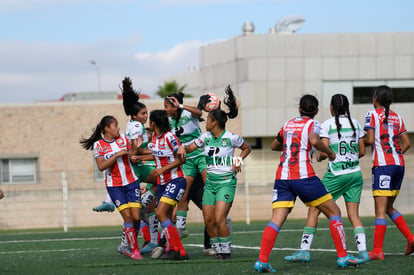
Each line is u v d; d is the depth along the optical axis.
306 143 24.20
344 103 27.33
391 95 28.78
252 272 24.08
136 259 29.41
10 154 96.38
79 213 85.56
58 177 92.75
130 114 31.61
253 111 110.81
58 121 97.38
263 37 111.44
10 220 85.00
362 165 81.31
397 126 28.78
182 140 32.56
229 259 28.33
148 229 32.91
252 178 87.25
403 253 29.86
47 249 36.84
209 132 28.53
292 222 62.50
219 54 118.38
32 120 97.25
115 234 48.91
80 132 97.50
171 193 28.70
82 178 95.00
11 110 97.00
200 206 32.97
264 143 112.88
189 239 40.81
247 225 56.38
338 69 111.44
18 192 87.12
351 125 27.28
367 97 112.00
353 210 27.36
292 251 31.98
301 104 24.84
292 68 111.25
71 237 46.56
